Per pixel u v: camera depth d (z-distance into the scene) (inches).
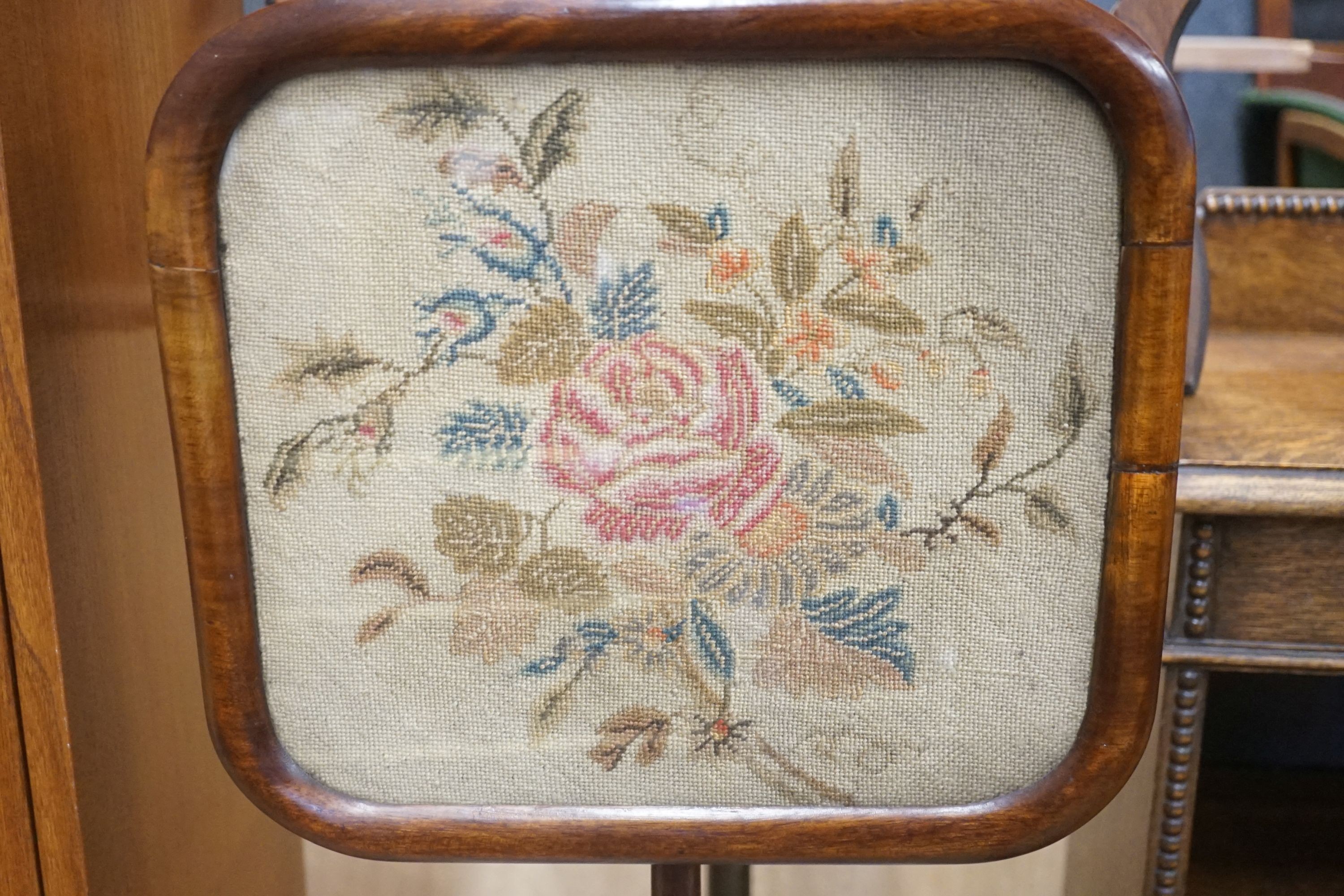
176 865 29.8
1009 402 17.6
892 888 45.5
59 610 22.9
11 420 21.5
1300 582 26.9
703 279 17.3
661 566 18.5
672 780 19.4
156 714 28.4
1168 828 28.5
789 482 18.1
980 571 18.3
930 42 15.8
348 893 45.8
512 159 17.0
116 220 26.0
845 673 18.8
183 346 17.2
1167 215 16.2
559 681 19.0
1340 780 46.0
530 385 17.8
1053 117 16.5
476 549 18.5
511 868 46.0
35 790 23.2
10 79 21.3
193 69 16.1
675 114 16.7
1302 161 42.5
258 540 18.4
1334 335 39.3
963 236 17.0
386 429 18.0
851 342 17.5
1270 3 44.6
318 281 17.4
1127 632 18.0
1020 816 19.0
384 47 16.1
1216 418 30.0
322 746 19.4
